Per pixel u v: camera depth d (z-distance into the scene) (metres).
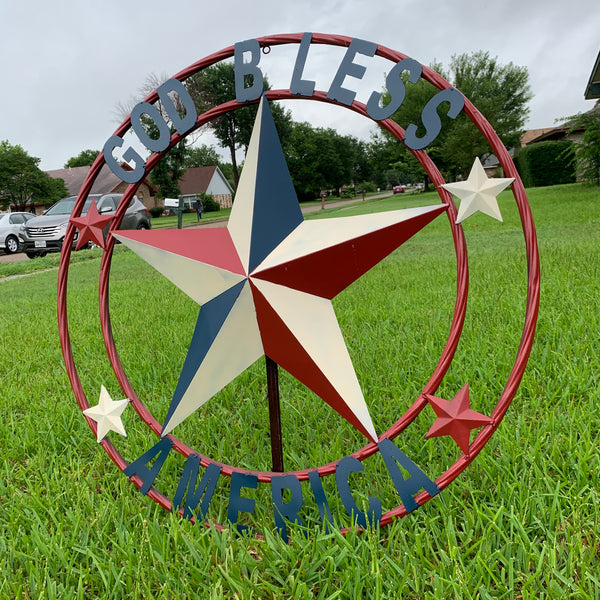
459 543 1.59
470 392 2.47
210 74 36.78
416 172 38.75
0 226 17.06
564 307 3.50
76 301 5.80
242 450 2.21
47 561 1.58
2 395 3.01
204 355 1.67
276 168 1.62
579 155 17.39
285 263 1.57
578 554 1.45
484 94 35.56
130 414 2.63
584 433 1.96
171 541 1.67
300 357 1.62
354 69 1.56
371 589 1.42
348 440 2.26
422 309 3.93
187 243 1.68
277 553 1.56
